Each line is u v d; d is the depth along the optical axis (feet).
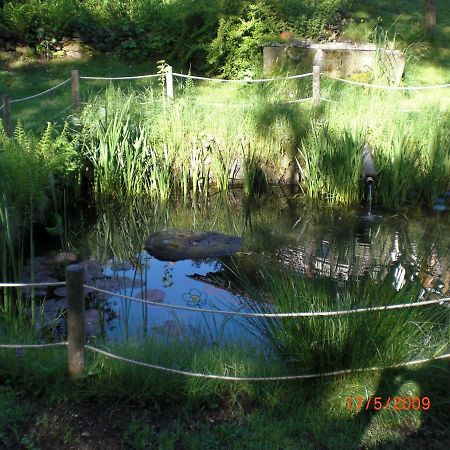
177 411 12.36
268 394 12.41
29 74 36.27
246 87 34.40
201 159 28.37
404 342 13.03
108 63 38.34
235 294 18.26
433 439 11.87
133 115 27.96
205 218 26.03
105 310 17.22
